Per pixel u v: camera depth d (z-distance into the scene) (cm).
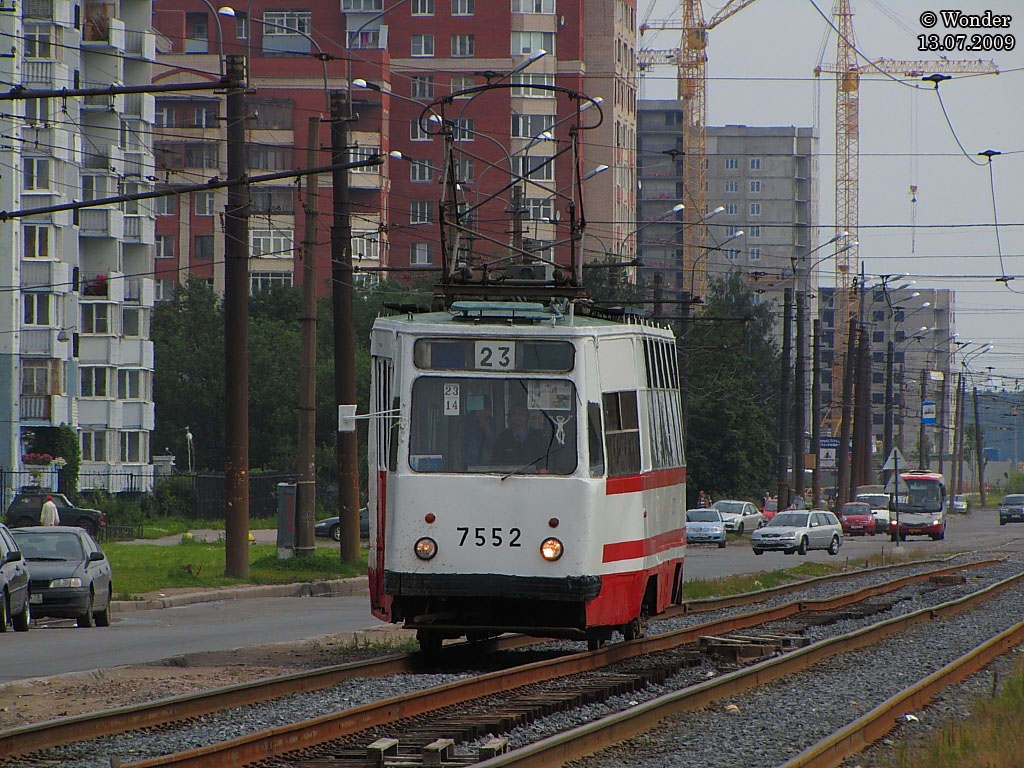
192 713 3634
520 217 12206
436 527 4603
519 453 4631
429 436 4662
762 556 16500
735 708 3834
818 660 5109
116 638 6412
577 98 5753
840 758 3088
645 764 3039
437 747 2941
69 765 2969
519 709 3675
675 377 6009
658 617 7131
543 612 4778
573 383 4666
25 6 19275
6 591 6600
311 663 5122
